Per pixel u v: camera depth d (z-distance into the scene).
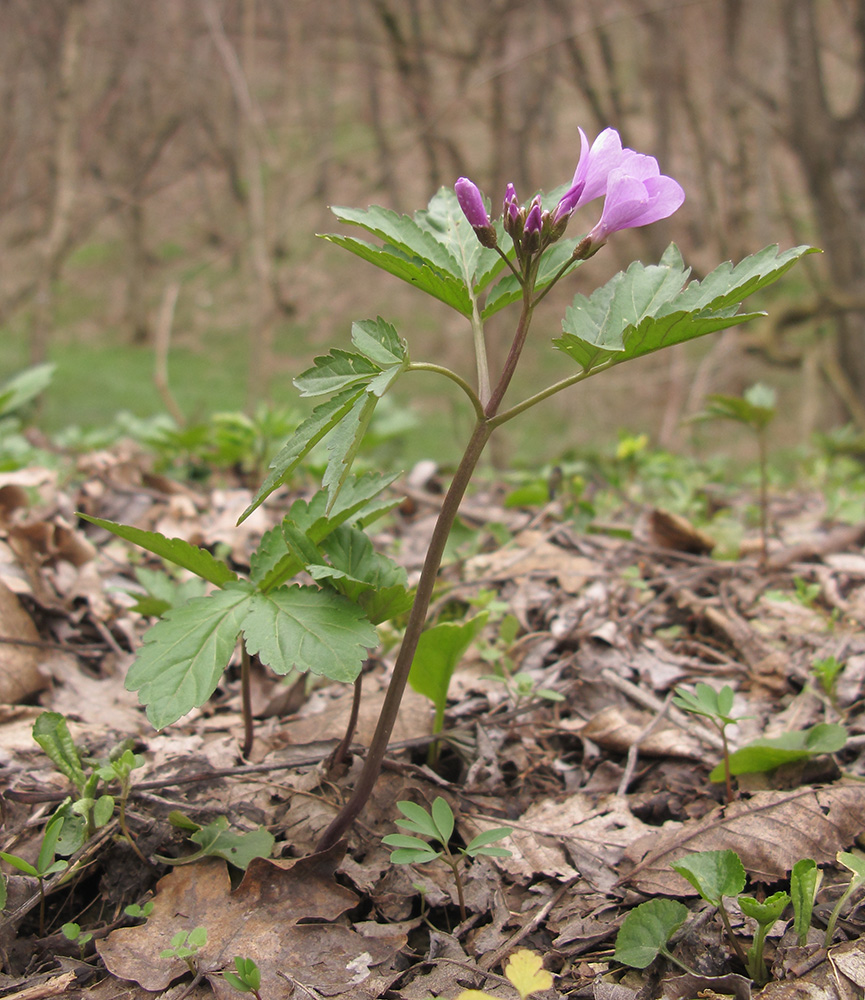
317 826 0.30
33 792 0.30
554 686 0.39
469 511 0.65
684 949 0.26
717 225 1.90
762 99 1.79
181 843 0.29
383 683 0.39
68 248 1.62
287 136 1.88
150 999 0.25
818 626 0.42
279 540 0.29
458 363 2.45
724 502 0.72
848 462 0.89
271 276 1.49
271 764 0.32
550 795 0.33
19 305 1.81
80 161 1.96
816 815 0.29
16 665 0.36
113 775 0.28
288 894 0.27
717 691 0.39
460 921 0.28
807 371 1.56
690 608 0.46
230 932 0.27
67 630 0.41
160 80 2.44
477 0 1.77
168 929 0.27
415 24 1.75
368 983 0.25
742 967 0.25
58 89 1.47
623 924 0.26
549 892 0.29
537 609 0.46
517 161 1.71
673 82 1.84
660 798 0.32
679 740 0.34
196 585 0.38
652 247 1.94
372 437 0.68
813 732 0.32
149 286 3.48
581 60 1.81
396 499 0.30
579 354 0.24
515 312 1.43
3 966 0.26
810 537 0.57
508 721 0.36
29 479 0.48
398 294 2.99
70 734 0.31
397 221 0.26
